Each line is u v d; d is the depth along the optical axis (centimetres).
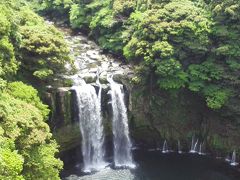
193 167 4456
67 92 4294
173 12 4550
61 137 4338
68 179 4141
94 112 4531
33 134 2995
